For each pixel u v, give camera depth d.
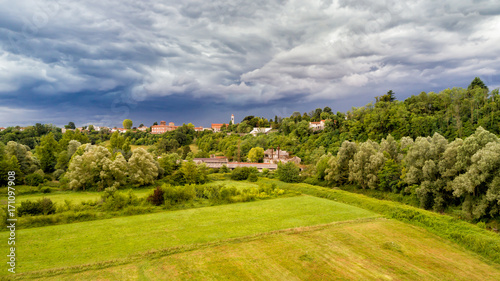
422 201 51.97
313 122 179.38
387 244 32.78
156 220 41.91
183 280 24.06
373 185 65.94
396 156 72.81
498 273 26.83
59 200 56.19
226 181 89.25
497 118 81.62
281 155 131.25
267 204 54.41
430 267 27.62
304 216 45.38
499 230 39.41
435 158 53.22
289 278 24.67
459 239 34.22
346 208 51.19
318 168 84.38
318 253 30.23
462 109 95.38
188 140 198.88
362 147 71.38
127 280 23.94
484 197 41.88
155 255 28.97
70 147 92.75
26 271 24.95
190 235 35.50
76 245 31.53
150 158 77.88
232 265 27.03
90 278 24.19
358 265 27.55
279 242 33.31
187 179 78.44
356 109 134.38
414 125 97.38
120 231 36.62
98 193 64.25
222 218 43.62
